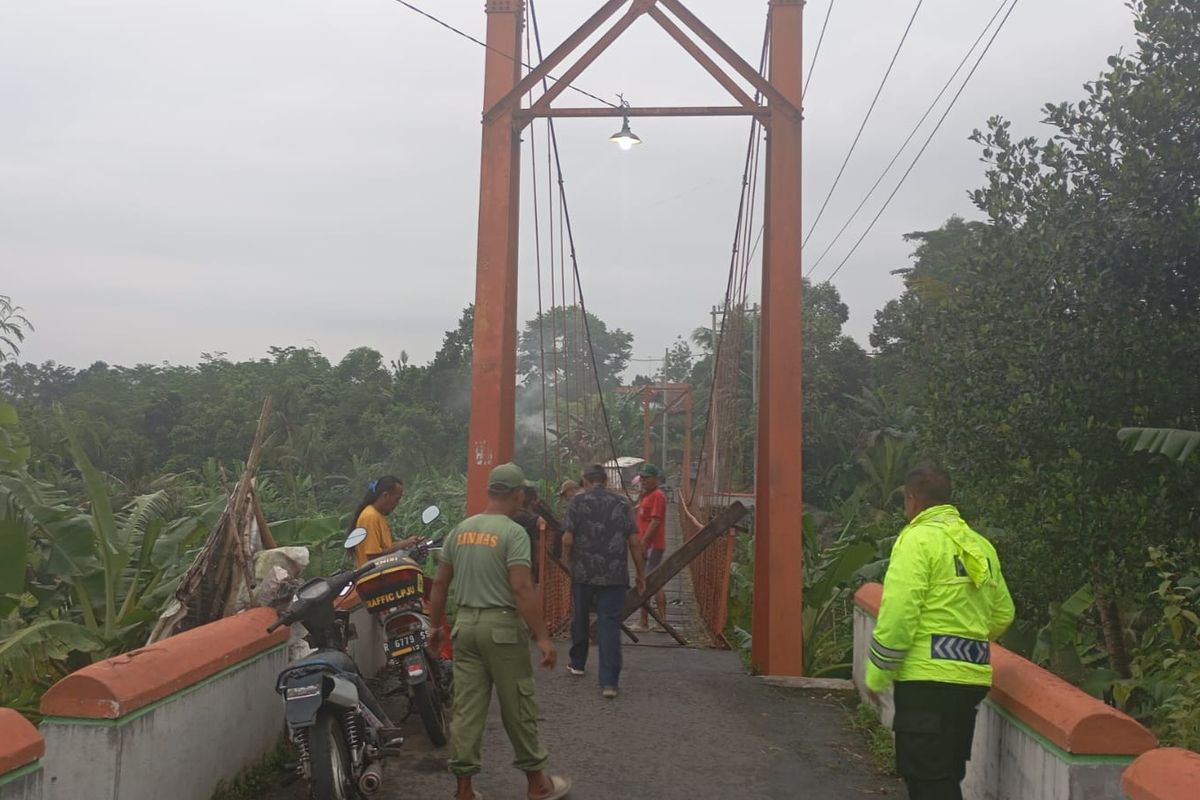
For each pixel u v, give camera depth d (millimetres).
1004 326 8812
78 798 3518
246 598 5629
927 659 3930
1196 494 7824
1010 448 8633
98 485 8188
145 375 102500
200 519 8992
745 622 13680
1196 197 7922
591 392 28188
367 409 54938
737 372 20484
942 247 45250
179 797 4047
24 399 33344
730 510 9891
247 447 60281
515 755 5254
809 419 38250
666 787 5180
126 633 8133
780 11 8617
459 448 52188
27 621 8234
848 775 5438
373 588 5539
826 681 7695
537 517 9461
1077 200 8266
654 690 7336
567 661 8578
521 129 9039
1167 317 8133
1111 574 7977
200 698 4254
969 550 4000
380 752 4602
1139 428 7117
